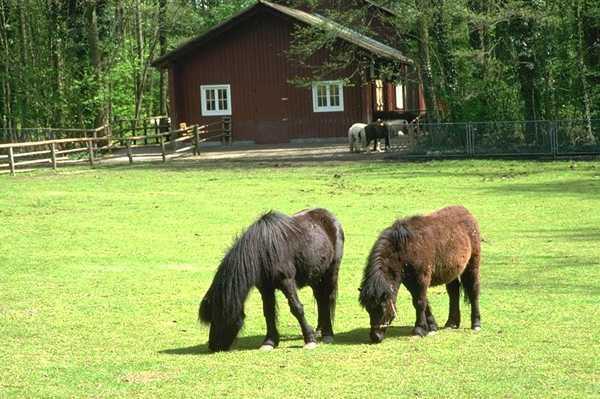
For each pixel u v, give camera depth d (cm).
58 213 2142
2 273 1459
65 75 4331
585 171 2711
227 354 927
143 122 4931
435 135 3288
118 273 1442
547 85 3334
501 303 1157
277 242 916
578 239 1633
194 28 6234
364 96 4209
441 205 2105
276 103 4322
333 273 978
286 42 4278
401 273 938
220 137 4381
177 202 2289
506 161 3105
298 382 814
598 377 809
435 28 3406
